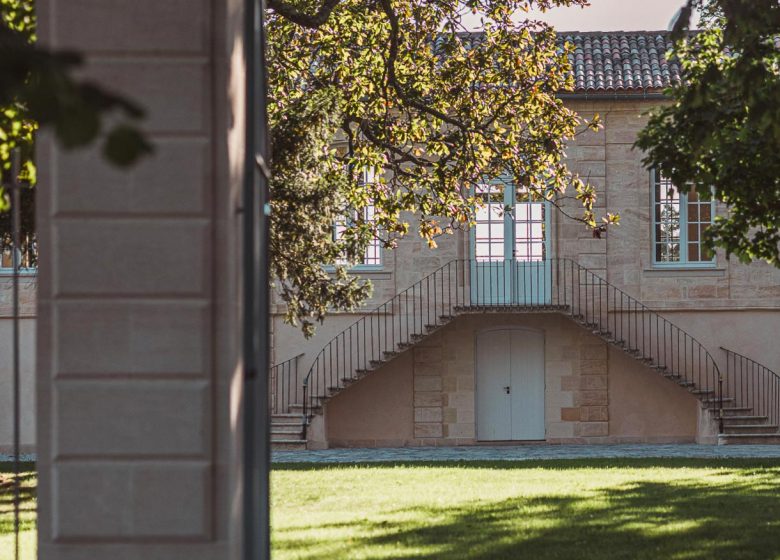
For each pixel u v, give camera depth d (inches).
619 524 417.1
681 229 1000.2
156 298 195.0
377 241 999.6
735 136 498.0
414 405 994.1
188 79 194.4
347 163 770.2
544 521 427.2
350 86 766.5
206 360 194.7
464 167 762.8
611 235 999.0
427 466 719.7
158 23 193.9
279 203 693.9
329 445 987.9
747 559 339.6
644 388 988.6
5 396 982.4
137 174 194.5
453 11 761.6
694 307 990.4
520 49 778.2
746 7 353.4
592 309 994.7
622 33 1067.3
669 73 999.6
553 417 992.9
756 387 983.0
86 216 194.7
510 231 1002.7
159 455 194.5
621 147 1004.6
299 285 729.6
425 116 780.6
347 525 423.2
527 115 777.6
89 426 194.5
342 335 997.2
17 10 384.8
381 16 753.6
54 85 105.1
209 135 195.2
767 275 987.9
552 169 818.8
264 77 252.8
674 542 371.2
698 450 888.9
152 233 195.0
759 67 372.8
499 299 1002.1
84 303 194.5
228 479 195.3
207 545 195.0
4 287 987.9
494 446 978.1
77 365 194.5
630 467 685.9
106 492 195.0
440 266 1000.9
